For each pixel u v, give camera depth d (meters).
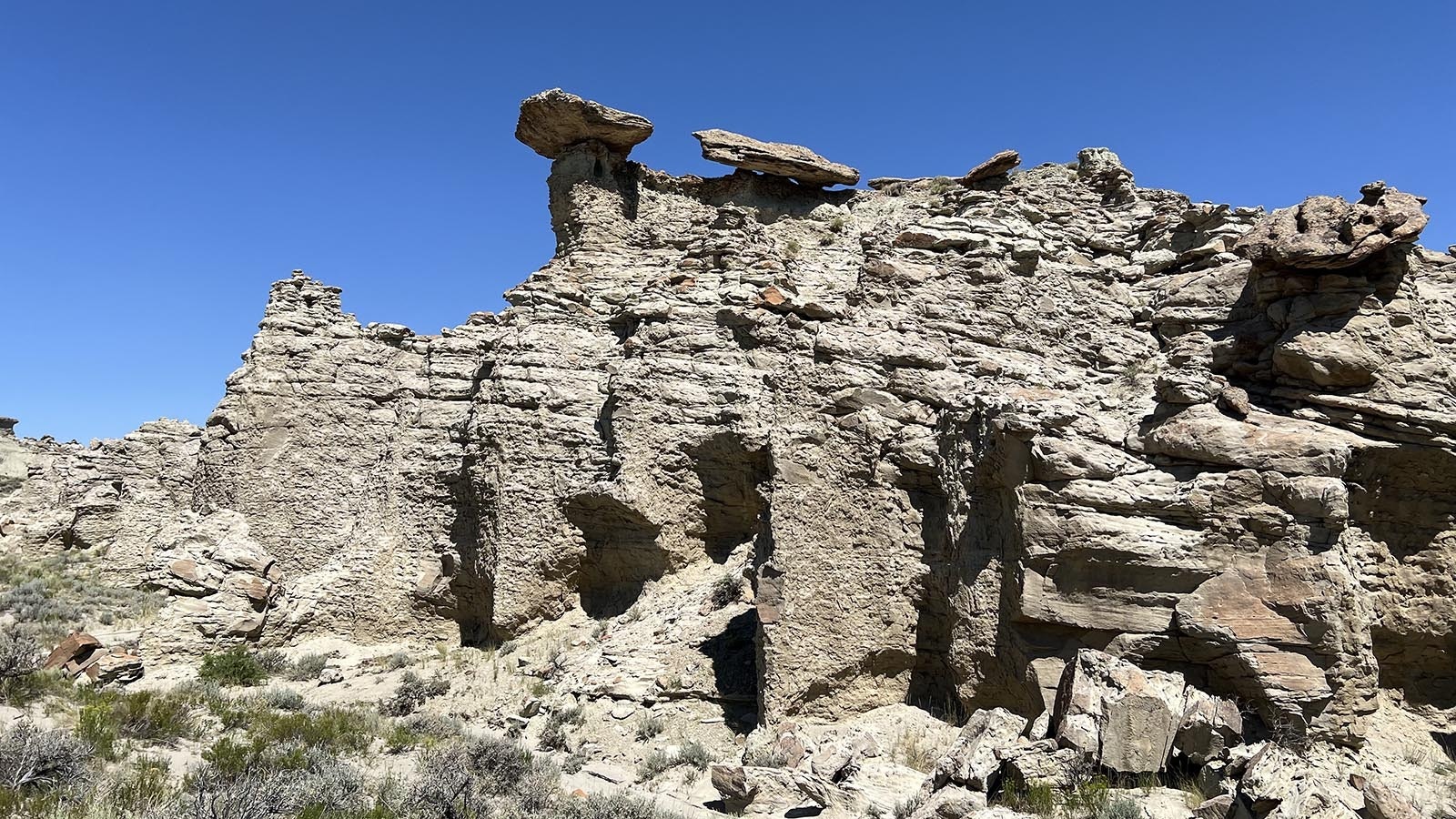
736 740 21.22
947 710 20.11
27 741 14.76
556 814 16.02
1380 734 18.17
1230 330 22.23
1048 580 18.34
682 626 25.30
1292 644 16.92
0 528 48.47
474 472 32.53
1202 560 17.69
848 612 20.64
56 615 33.41
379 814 14.03
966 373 22.38
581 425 31.50
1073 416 19.30
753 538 28.56
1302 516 17.31
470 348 38.78
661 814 16.52
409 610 34.81
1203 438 18.33
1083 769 15.64
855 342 22.05
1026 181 32.59
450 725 23.27
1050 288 24.95
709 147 39.53
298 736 20.28
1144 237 28.91
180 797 13.96
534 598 30.03
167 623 30.38
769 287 30.09
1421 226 19.05
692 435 28.70
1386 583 18.98
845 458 21.27
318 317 39.75
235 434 37.16
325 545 36.59
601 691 23.59
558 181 39.59
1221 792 15.08
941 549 20.62
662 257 37.47
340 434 38.06
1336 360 18.84
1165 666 17.67
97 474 51.59
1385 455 18.67
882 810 16.23
